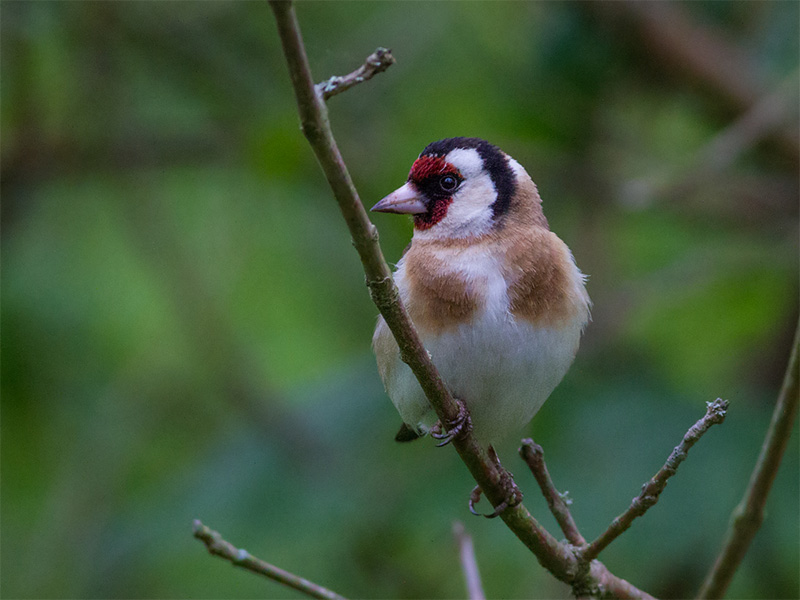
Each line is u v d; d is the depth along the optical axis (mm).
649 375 10055
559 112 11023
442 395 5582
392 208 7305
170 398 11438
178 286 11148
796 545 9047
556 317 7016
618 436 9516
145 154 11469
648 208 10578
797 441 9492
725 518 9125
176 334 11438
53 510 10953
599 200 11172
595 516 9117
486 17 11086
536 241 7090
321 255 11555
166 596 10492
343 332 11641
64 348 11023
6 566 10734
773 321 10867
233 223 11758
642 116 11273
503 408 7199
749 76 10703
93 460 11094
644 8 10539
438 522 9453
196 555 10406
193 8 11305
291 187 11211
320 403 10430
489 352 6934
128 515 10336
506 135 11094
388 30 11117
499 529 9539
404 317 5297
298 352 11719
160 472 11305
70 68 11336
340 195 4754
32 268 11164
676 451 5383
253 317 11688
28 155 11352
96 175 11484
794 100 9945
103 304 11281
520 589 10039
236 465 10219
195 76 11562
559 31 10781
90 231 11680
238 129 11430
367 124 10984
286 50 4383
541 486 6336
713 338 11172
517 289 6961
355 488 9734
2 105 11531
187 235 11805
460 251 7078
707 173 9680
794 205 10688
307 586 5590
